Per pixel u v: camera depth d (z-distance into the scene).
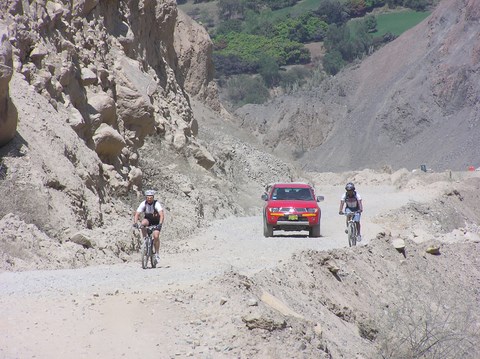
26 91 56.03
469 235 67.81
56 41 65.50
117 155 67.56
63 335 26.81
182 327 28.23
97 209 53.72
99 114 66.06
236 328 28.16
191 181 83.50
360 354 35.38
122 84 77.50
